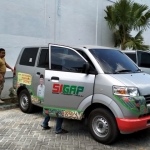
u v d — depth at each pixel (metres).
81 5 11.04
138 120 4.15
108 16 12.17
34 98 6.01
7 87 8.44
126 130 4.14
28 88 6.23
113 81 4.32
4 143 4.48
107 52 5.29
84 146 4.41
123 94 4.16
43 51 6.02
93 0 11.67
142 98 4.24
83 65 4.64
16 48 8.62
